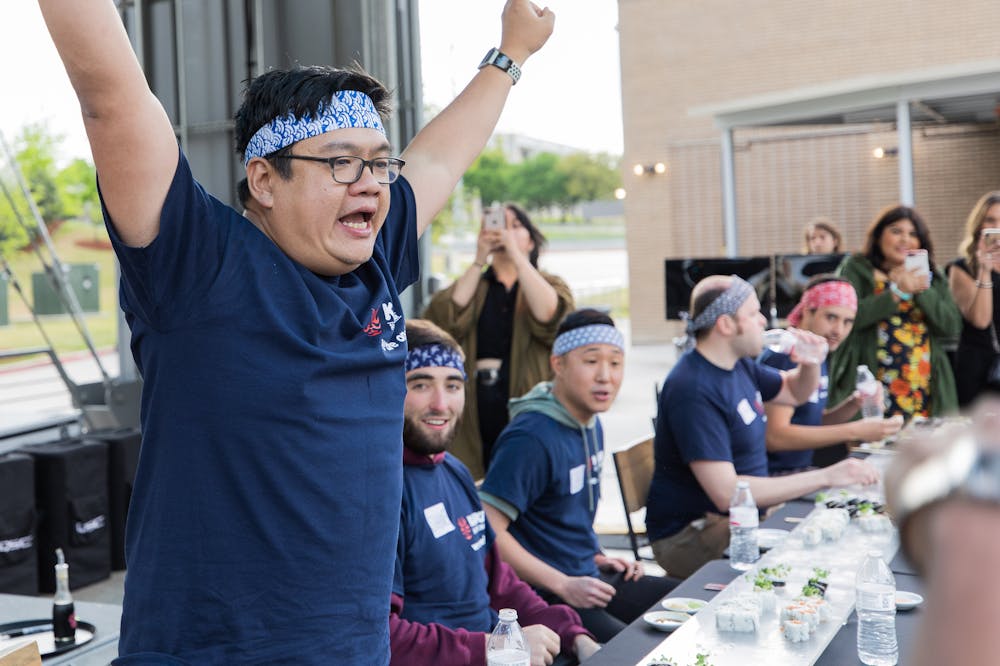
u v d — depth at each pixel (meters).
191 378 1.10
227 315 1.10
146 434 1.15
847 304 4.02
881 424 3.67
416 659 2.05
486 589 2.43
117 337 6.65
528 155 24.89
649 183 15.41
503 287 4.36
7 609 2.41
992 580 0.31
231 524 1.12
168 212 1.06
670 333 15.35
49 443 4.93
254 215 1.23
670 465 3.28
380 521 1.21
